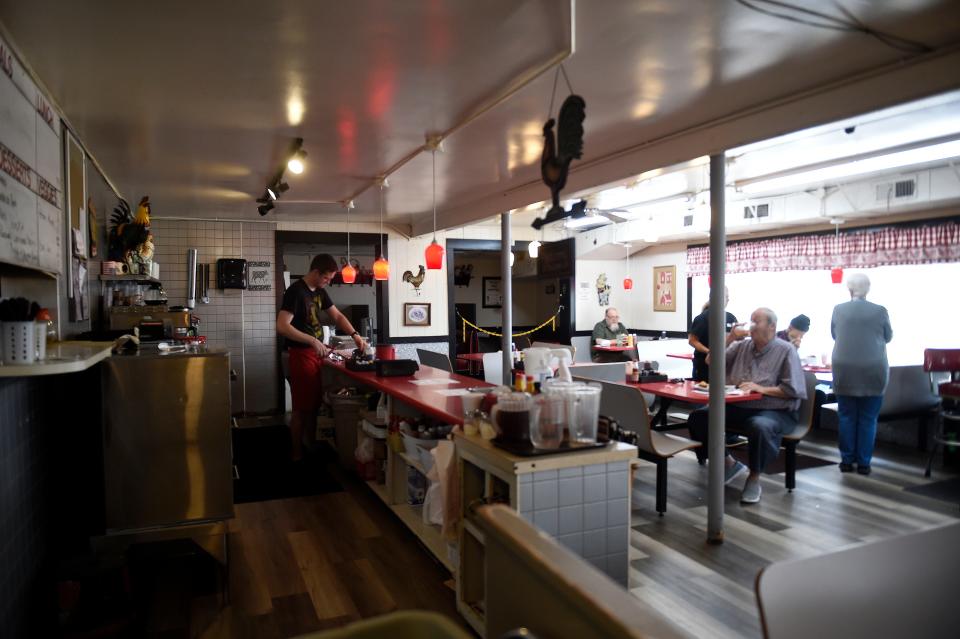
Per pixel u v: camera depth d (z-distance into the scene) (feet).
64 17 7.43
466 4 7.31
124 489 9.24
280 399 26.14
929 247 18.69
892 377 18.24
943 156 14.56
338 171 16.84
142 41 8.20
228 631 8.58
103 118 11.38
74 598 8.21
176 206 22.53
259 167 15.99
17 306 6.23
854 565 3.68
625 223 28.27
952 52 8.49
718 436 11.39
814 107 10.24
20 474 7.52
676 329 29.73
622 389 13.28
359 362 15.96
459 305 42.63
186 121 11.84
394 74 9.58
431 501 10.40
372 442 14.65
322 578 10.23
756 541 11.65
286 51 8.66
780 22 7.91
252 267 25.94
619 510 7.39
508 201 19.77
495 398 8.27
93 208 14.24
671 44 8.57
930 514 13.12
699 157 12.37
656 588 9.77
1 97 7.30
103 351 8.06
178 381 9.36
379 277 19.71
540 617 3.42
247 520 12.97
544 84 10.07
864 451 16.21
